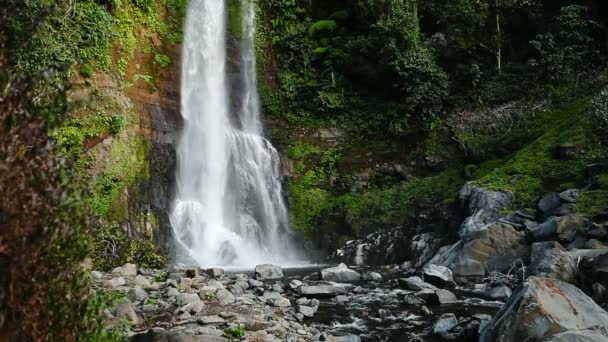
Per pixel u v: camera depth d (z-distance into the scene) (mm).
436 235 13273
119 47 14484
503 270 10305
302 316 7785
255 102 18781
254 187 16953
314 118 18406
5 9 3123
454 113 17062
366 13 19062
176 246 13688
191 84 16672
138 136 13867
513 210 11797
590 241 9383
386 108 17703
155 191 13773
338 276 11094
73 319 2906
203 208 15258
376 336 7016
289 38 19688
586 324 5691
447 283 9789
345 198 16516
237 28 19016
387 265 13508
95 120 12688
